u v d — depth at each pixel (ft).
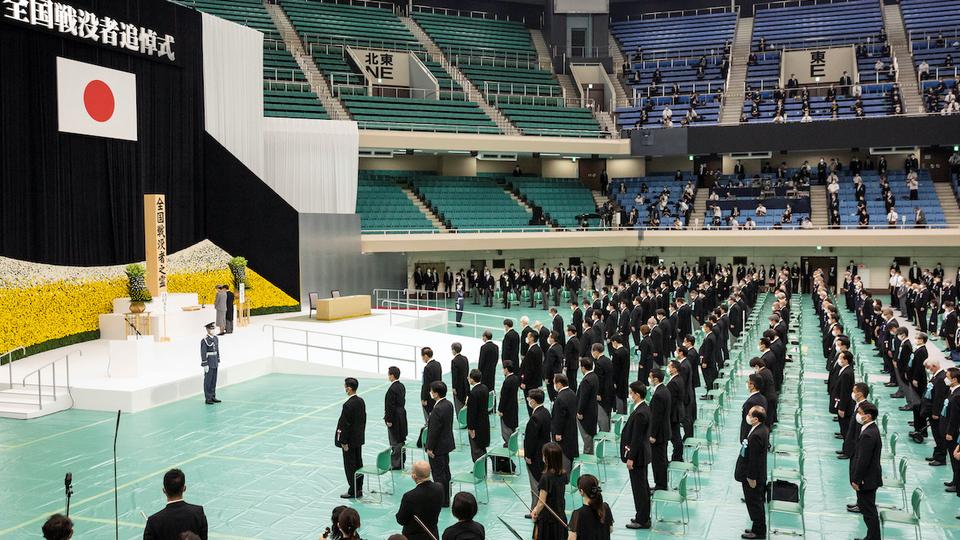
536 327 69.51
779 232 137.39
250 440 54.70
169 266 95.20
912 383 52.90
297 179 115.55
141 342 69.31
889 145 137.59
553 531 29.14
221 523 39.86
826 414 59.72
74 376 68.49
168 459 50.60
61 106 79.51
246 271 105.29
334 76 148.87
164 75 94.58
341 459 50.24
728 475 46.88
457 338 94.32
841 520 39.58
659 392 40.50
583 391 46.37
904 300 110.63
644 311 90.48
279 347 84.23
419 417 60.29
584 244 140.77
